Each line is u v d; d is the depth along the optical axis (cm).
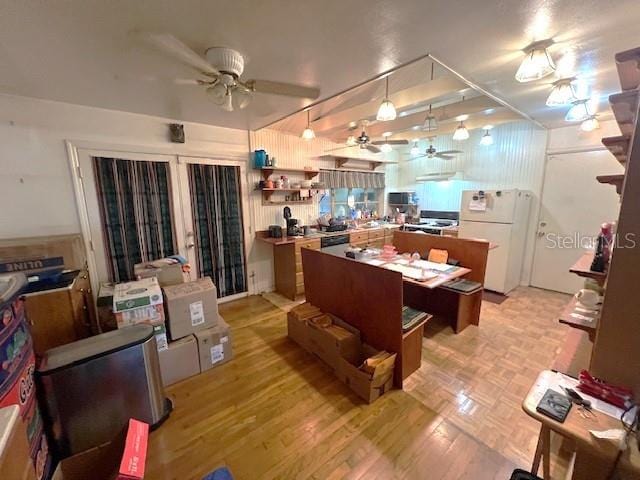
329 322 249
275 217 420
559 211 401
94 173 271
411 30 145
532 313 334
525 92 244
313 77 200
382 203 609
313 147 455
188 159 328
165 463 154
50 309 205
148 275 253
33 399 135
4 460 71
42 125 244
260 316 338
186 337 230
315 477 145
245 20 132
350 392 206
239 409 192
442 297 320
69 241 229
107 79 196
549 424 103
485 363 238
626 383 112
